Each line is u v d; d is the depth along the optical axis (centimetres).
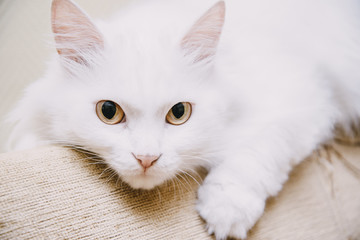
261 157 36
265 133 36
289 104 38
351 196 41
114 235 32
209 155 35
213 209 34
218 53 37
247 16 42
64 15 33
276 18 43
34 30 47
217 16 34
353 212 41
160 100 32
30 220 30
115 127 33
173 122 33
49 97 34
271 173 36
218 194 34
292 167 39
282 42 42
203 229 34
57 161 33
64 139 34
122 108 32
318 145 42
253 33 41
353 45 45
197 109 34
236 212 34
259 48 40
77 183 32
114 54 33
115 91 32
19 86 45
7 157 32
